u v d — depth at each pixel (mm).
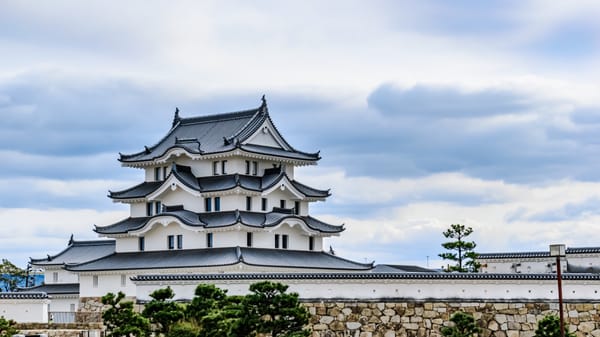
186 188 111375
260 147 114500
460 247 118375
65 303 123875
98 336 87438
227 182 110750
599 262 109000
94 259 126438
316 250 115500
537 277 83812
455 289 84625
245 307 75062
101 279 112500
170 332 76000
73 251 131000
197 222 108938
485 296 84250
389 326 84625
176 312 76875
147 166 118438
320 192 118188
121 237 115375
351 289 85500
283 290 76000
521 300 83750
